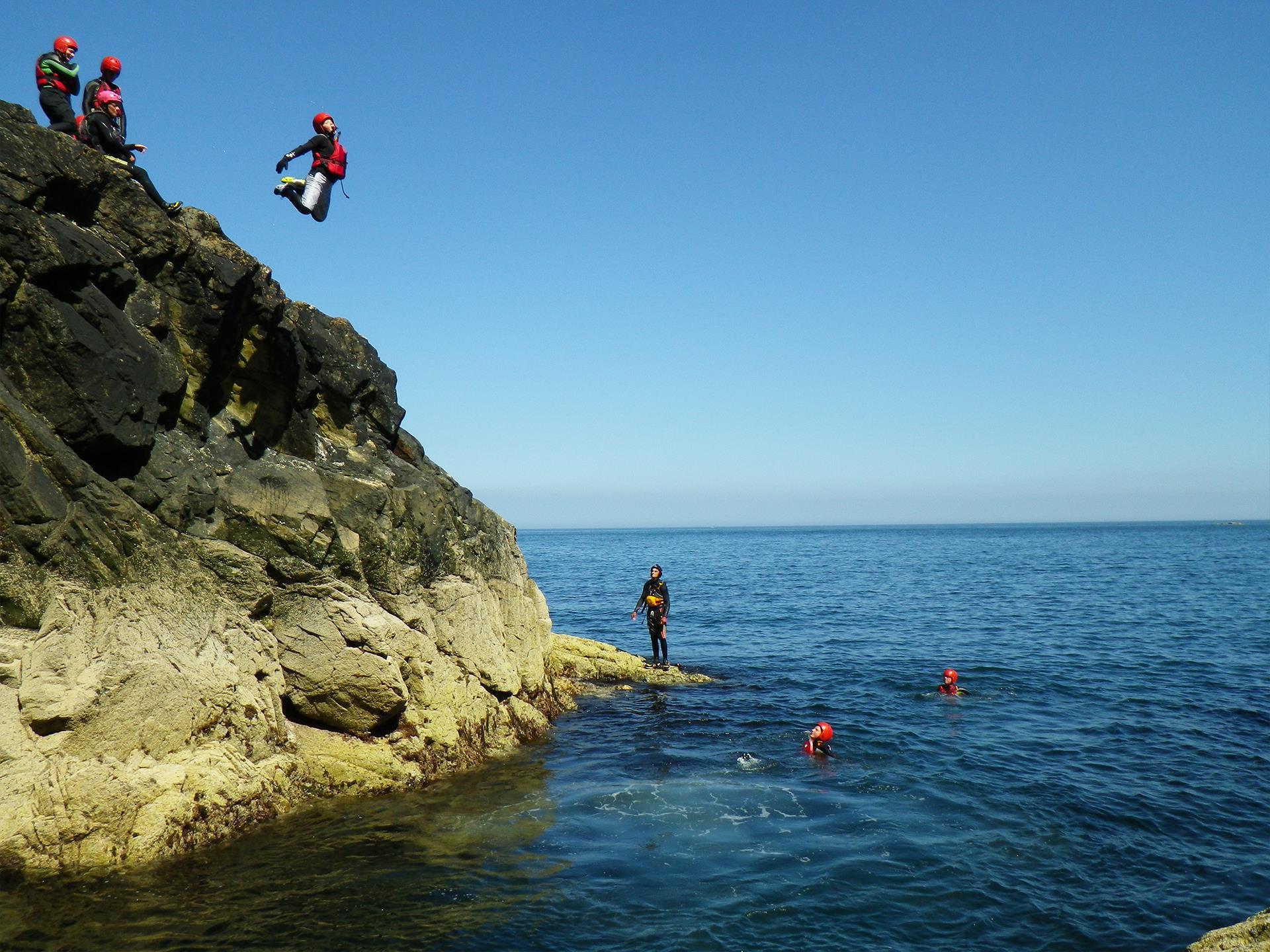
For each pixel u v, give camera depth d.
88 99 11.26
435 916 8.26
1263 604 39.47
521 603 17.30
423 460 17.17
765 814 11.44
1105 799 12.16
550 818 11.11
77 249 10.21
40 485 9.36
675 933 8.09
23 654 8.73
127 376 10.62
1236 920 8.61
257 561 11.49
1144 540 158.50
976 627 31.73
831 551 124.56
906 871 9.66
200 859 9.23
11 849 8.52
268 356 12.89
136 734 9.39
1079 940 8.17
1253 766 13.79
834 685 20.73
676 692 19.92
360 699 12.05
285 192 11.34
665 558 102.75
